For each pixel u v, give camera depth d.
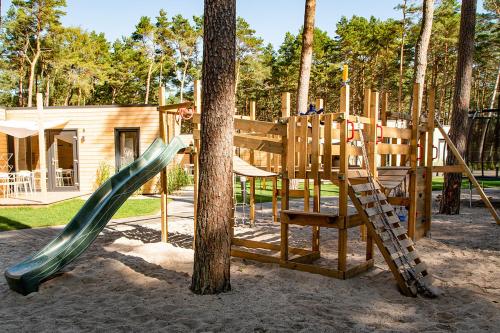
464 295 4.32
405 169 6.75
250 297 4.23
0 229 8.15
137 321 3.66
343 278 4.86
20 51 38.97
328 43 43.16
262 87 47.19
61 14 37.44
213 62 4.11
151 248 6.46
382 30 38.09
